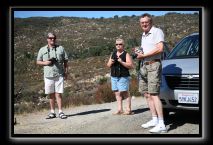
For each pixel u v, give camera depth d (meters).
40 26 51.69
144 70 6.67
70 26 60.75
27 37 43.50
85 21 62.41
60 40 52.12
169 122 7.16
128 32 45.16
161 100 6.86
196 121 7.14
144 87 6.87
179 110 6.69
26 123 8.39
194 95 6.39
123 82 8.39
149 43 6.41
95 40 49.97
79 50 48.62
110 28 54.31
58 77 8.75
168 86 6.71
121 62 8.27
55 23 59.19
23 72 28.12
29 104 12.32
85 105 12.20
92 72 36.72
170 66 6.90
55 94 8.83
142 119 7.70
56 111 10.59
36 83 25.09
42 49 8.78
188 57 7.12
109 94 13.31
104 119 8.00
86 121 8.00
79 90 22.50
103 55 47.44
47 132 7.16
